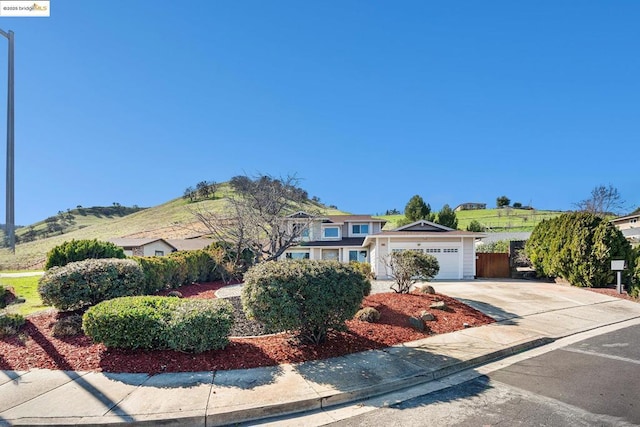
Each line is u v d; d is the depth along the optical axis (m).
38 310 9.12
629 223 30.56
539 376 5.59
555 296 13.22
